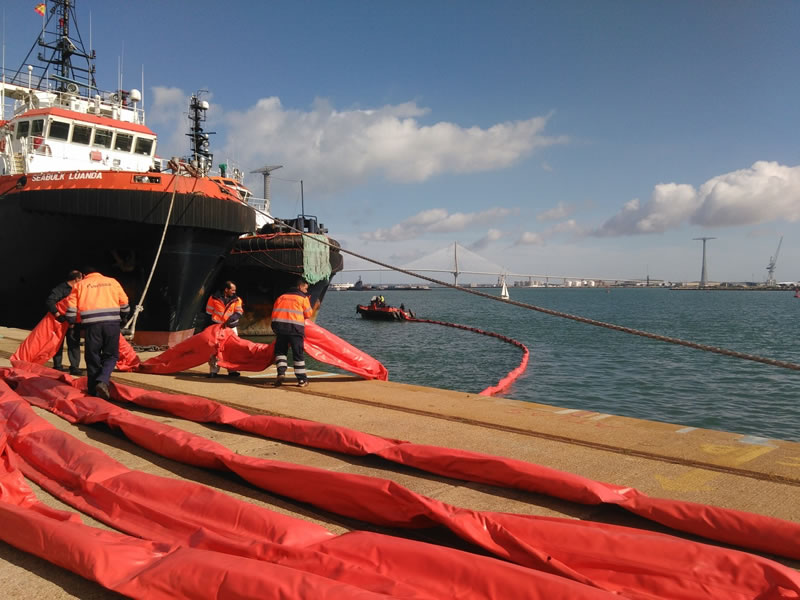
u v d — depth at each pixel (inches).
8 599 92.9
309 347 291.7
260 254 818.8
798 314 2425.0
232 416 204.5
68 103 733.3
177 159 545.6
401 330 1425.9
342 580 90.5
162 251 556.1
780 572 86.1
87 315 242.4
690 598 86.7
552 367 791.1
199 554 93.2
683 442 176.1
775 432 462.0
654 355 922.7
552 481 133.0
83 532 103.3
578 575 92.0
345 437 170.6
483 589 84.8
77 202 523.8
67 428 206.4
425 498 114.3
